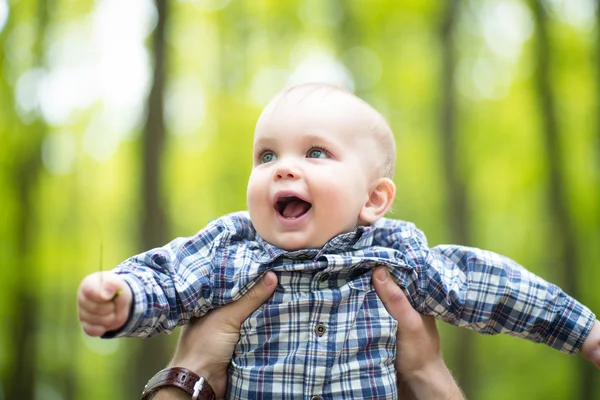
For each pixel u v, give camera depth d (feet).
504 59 39.99
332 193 6.87
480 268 7.45
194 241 7.20
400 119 41.47
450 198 37.24
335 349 6.68
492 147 41.88
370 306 6.98
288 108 7.18
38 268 35.91
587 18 36.22
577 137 37.47
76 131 38.73
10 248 35.06
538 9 35.88
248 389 6.68
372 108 7.72
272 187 6.93
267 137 7.14
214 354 6.91
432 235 41.96
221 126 41.81
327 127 7.07
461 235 36.76
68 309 40.19
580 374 36.24
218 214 43.27
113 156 40.88
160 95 31.73
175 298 6.70
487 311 7.32
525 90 39.52
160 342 30.07
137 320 6.02
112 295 5.55
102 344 45.96
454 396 7.28
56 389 40.04
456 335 36.50
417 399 7.29
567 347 7.35
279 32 40.22
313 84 7.64
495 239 44.86
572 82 37.40
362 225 7.51
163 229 30.89
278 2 39.50
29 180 35.12
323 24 40.42
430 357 7.29
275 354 6.72
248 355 6.84
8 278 34.96
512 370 45.21
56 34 34.58
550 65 35.99
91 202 40.65
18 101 34.45
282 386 6.59
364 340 6.81
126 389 40.65
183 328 7.42
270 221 6.98
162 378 6.90
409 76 40.96
